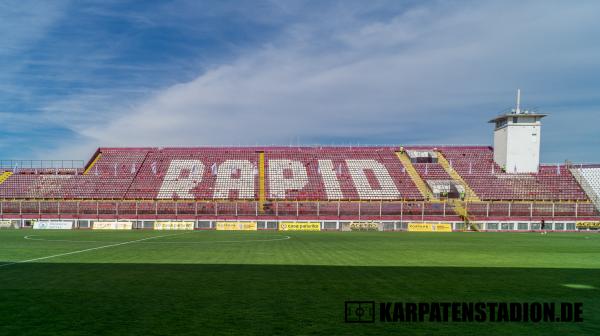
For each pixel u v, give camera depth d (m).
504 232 58.34
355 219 63.59
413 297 15.08
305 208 67.38
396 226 62.56
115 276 18.89
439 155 84.75
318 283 17.39
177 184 74.62
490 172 77.56
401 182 75.88
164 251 29.30
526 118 76.38
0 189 72.06
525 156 76.44
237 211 66.44
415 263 23.73
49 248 31.16
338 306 13.70
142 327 11.36
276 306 13.60
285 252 28.92
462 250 31.53
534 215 65.19
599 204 68.88
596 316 12.92
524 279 18.91
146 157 83.94
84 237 42.16
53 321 11.92
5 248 31.11
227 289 16.11
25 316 12.41
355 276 19.11
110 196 70.75
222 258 25.42
